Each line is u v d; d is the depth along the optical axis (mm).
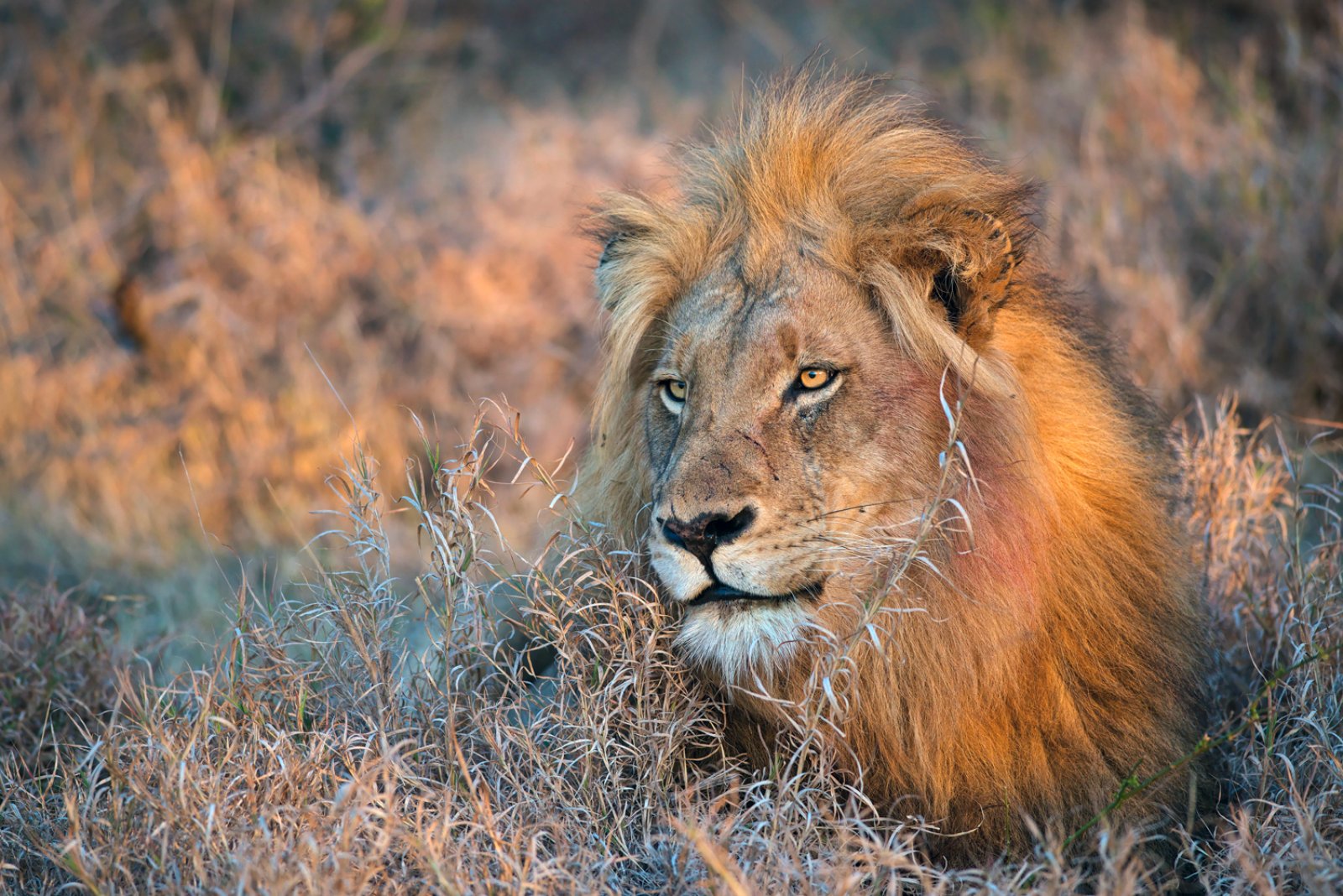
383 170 19016
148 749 6875
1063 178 15039
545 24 23438
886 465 6664
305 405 14297
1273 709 7215
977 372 6676
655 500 6777
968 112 18016
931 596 6660
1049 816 6828
